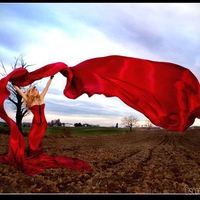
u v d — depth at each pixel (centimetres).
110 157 1125
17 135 779
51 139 2269
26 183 628
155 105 851
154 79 849
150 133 3641
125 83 858
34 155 811
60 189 588
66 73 868
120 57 884
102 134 3120
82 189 589
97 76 867
